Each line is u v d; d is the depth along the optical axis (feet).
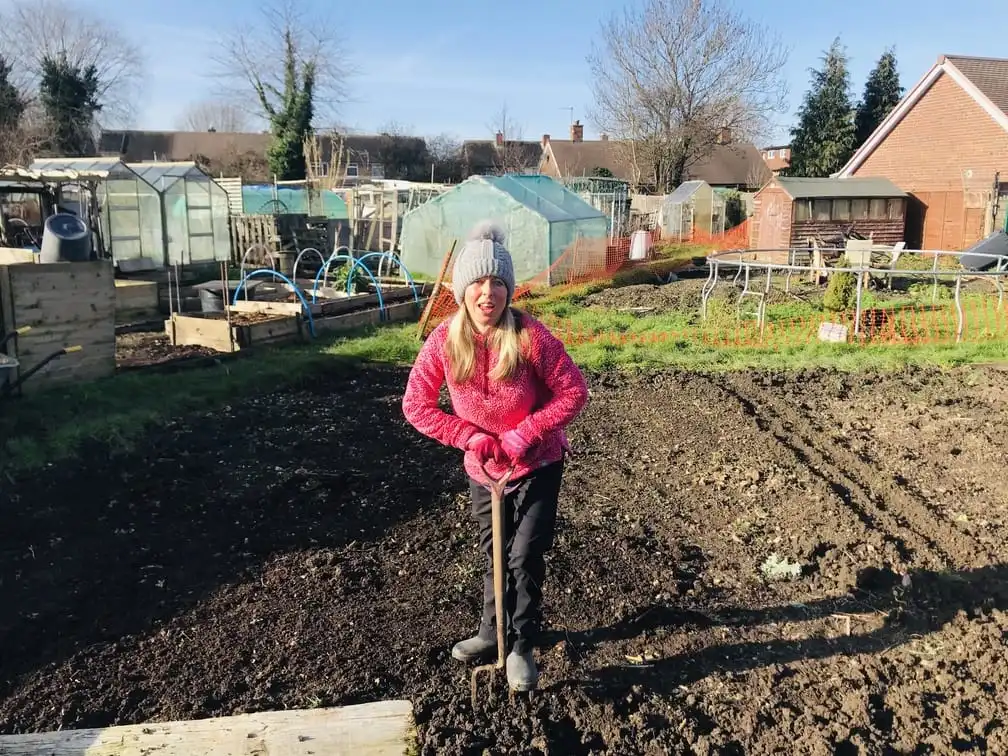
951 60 88.58
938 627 12.28
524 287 59.16
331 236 74.79
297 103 145.07
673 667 11.16
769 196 83.20
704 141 134.51
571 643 11.62
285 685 10.55
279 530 15.39
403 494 17.34
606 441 21.75
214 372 28.81
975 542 15.26
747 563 14.40
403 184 118.73
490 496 10.59
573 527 15.74
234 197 92.84
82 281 26.32
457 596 12.92
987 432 22.68
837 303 45.42
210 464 18.95
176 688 10.47
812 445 21.68
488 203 64.95
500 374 9.67
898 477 19.20
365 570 13.80
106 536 14.85
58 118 151.12
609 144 197.47
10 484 17.15
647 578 13.65
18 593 12.73
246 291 44.52
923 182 93.91
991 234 76.95
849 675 11.02
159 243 67.56
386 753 9.05
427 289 48.75
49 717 9.89
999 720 10.11
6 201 63.77
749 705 10.36
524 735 9.70
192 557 14.17
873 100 146.82
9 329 24.52
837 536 15.38
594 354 33.63
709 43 127.24
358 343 35.19
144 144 201.77
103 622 12.03
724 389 28.17
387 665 11.00
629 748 9.53
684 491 17.95
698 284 62.75
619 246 78.95
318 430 22.26
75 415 22.47
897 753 9.52
